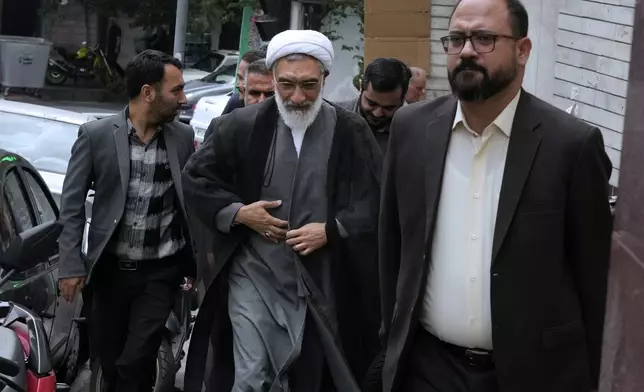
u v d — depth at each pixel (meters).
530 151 3.29
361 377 4.65
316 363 4.53
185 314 6.07
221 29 29.53
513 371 3.29
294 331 4.46
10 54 25.19
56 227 4.21
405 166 3.52
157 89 5.34
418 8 10.75
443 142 3.43
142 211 5.39
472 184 3.38
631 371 2.06
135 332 5.36
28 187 5.85
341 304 4.56
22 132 8.91
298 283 4.50
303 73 4.49
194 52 27.52
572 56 7.98
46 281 5.50
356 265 4.57
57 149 8.80
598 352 3.36
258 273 4.55
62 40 31.83
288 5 13.25
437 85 10.83
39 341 4.11
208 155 4.64
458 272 3.38
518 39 3.33
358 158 4.62
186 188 4.65
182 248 5.50
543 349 3.29
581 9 7.79
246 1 15.84
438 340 3.50
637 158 2.06
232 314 4.56
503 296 3.28
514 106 3.36
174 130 5.52
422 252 3.45
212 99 14.54
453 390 3.47
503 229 3.28
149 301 5.41
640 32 2.07
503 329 3.28
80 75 30.03
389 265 3.67
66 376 5.98
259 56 6.84
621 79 7.07
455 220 3.40
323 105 4.70
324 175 4.58
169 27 30.25
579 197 3.27
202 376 4.68
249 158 4.59
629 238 2.08
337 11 13.48
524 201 3.28
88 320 5.59
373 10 10.87
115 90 29.41
